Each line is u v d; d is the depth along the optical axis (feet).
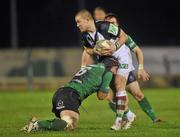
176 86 244.42
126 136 78.23
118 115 86.99
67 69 244.22
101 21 85.46
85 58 88.33
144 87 240.73
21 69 243.19
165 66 246.88
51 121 80.74
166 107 137.18
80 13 84.48
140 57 89.76
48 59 243.40
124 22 370.32
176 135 79.77
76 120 81.41
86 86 82.79
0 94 204.54
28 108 140.87
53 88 237.86
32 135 78.02
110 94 92.94
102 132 83.05
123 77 87.20
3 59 244.83
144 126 93.76
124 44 88.28
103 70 83.82
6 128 93.09
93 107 143.23
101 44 84.48
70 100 81.20
